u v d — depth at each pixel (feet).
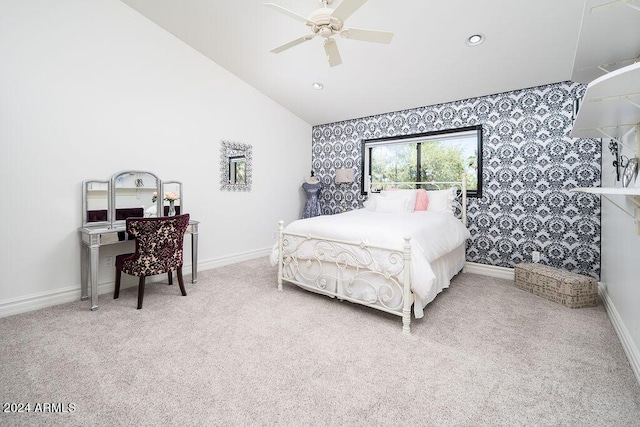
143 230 7.95
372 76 11.25
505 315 7.75
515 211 10.96
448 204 11.71
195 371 5.29
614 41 4.47
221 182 12.59
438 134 12.72
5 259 7.52
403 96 12.41
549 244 10.34
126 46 9.54
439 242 8.32
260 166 14.29
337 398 4.63
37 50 7.82
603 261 9.07
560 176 10.07
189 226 10.05
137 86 9.85
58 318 7.41
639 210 5.23
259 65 11.80
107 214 9.14
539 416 4.26
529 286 9.53
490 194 11.46
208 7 9.08
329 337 6.55
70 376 5.10
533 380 5.08
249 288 9.81
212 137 12.17
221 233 12.68
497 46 8.72
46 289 8.18
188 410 4.35
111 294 9.23
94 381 4.98
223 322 7.27
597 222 9.50
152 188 10.18
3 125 7.39
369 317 7.60
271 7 5.93
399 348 6.10
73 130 8.52
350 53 10.02
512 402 4.55
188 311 7.92
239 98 13.17
